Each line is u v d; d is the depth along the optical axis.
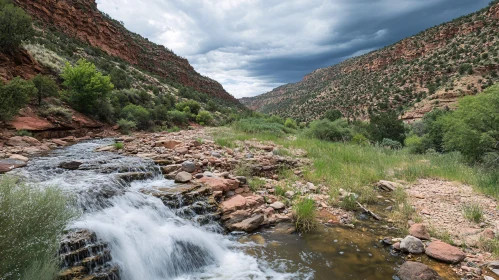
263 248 4.82
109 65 47.12
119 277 3.67
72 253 3.44
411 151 20.67
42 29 42.38
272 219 5.87
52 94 18.38
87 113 21.19
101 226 4.14
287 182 8.34
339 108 101.69
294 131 26.03
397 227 5.58
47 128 15.27
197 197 6.09
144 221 4.74
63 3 59.56
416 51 108.25
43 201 3.10
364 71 128.12
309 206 5.71
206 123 38.59
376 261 4.30
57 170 6.68
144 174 6.89
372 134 29.14
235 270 4.16
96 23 70.50
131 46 89.25
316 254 4.56
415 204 6.81
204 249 4.62
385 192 8.04
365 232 5.39
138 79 54.81
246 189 7.42
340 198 7.29
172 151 9.84
